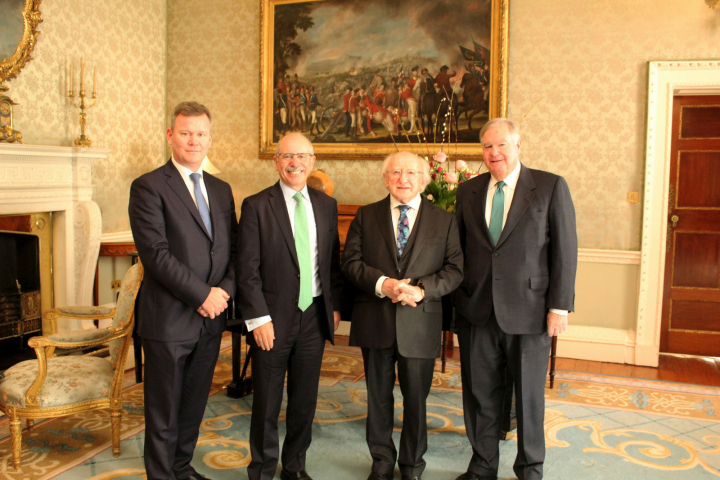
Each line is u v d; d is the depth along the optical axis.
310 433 2.49
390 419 2.53
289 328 2.33
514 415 3.09
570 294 2.34
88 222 4.32
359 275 2.42
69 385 2.67
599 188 4.60
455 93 4.84
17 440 2.61
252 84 5.50
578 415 3.39
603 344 4.61
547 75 4.64
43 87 4.22
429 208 2.53
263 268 2.36
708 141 4.57
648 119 4.39
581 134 4.60
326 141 5.26
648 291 4.49
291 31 5.29
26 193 3.96
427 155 4.94
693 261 4.68
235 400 3.56
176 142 2.28
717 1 4.15
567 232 2.35
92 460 2.71
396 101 5.02
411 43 4.95
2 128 3.81
